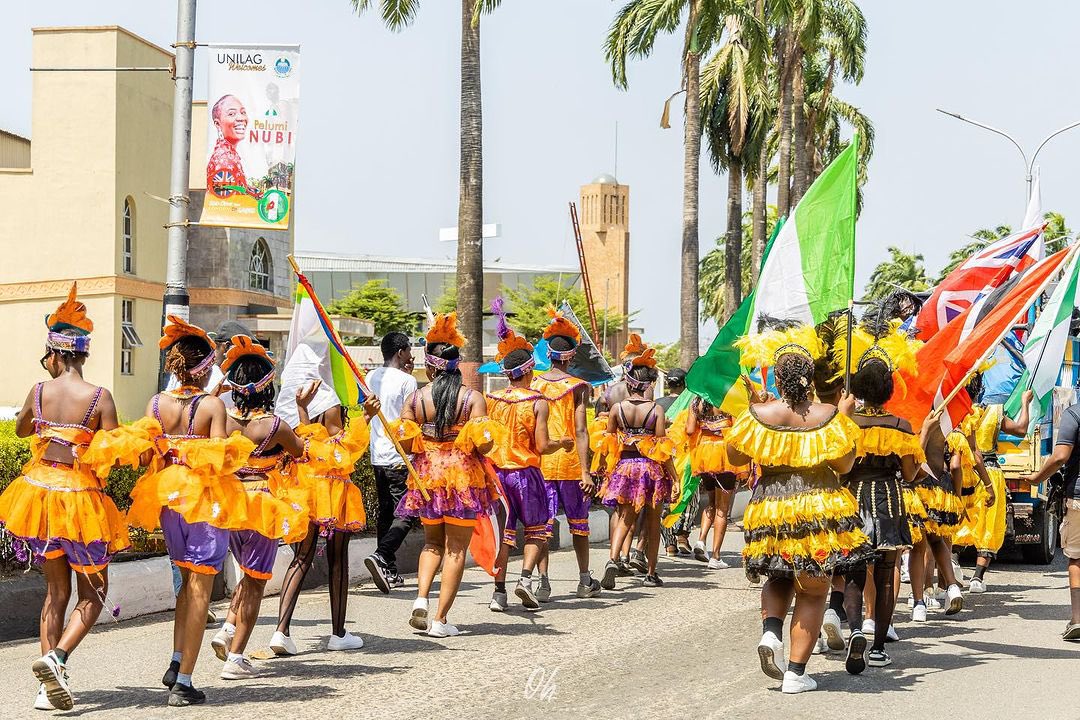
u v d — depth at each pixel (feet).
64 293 123.95
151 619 37.17
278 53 47.85
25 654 31.73
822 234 34.68
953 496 36.99
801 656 28.04
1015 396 43.78
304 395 31.73
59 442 25.80
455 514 33.91
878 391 30.50
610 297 406.21
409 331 230.07
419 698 27.27
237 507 26.55
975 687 28.81
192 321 139.64
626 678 29.63
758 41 110.93
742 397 36.17
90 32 122.83
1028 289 33.42
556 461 42.29
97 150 123.54
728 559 54.54
